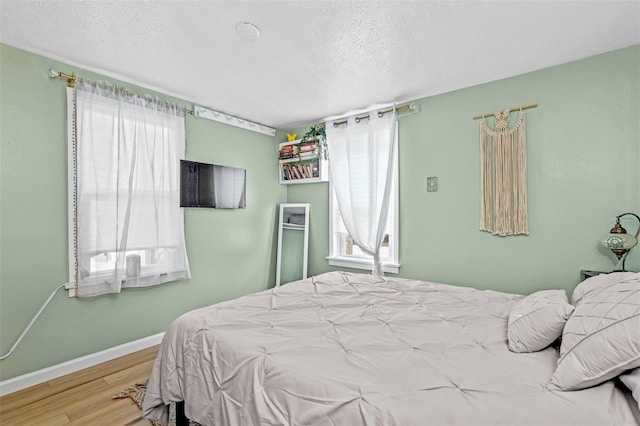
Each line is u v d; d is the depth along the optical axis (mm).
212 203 3252
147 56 2201
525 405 899
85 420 1754
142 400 1929
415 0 1624
